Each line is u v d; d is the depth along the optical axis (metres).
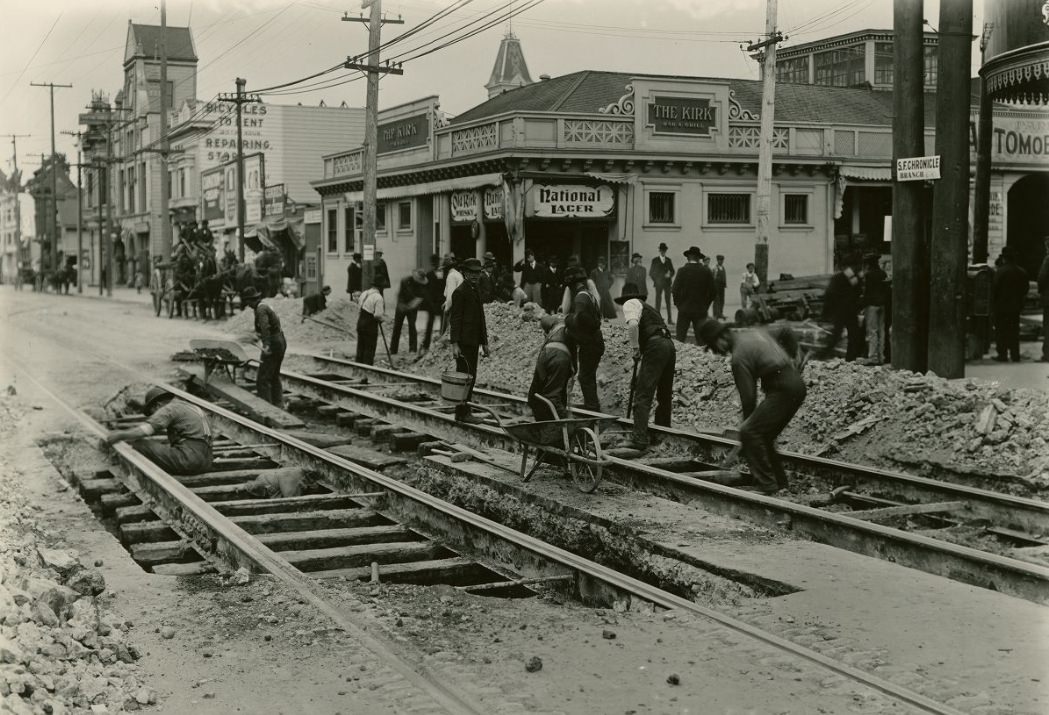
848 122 36.59
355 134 56.53
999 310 17.61
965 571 7.04
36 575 6.58
